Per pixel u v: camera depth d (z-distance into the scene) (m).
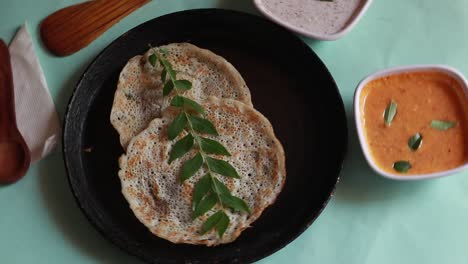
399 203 0.62
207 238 0.58
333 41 0.66
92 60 0.65
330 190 0.58
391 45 0.66
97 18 0.66
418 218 0.61
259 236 0.59
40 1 0.67
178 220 0.59
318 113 0.63
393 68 0.60
